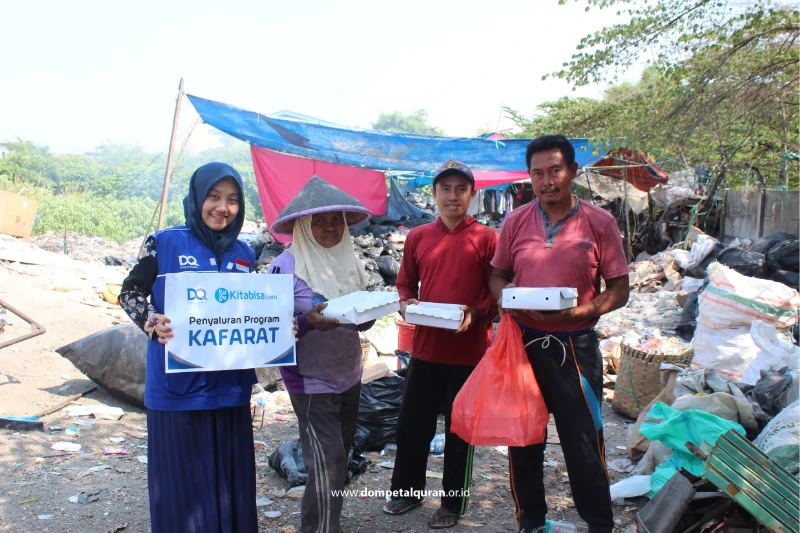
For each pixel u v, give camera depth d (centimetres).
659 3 845
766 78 995
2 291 841
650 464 395
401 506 366
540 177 300
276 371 613
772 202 1339
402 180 2336
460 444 346
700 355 553
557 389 298
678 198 1603
